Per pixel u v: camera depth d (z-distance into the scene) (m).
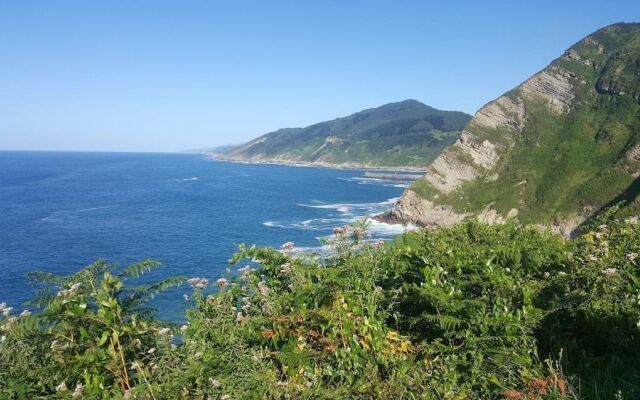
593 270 5.27
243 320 4.66
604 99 80.88
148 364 3.92
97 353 3.78
